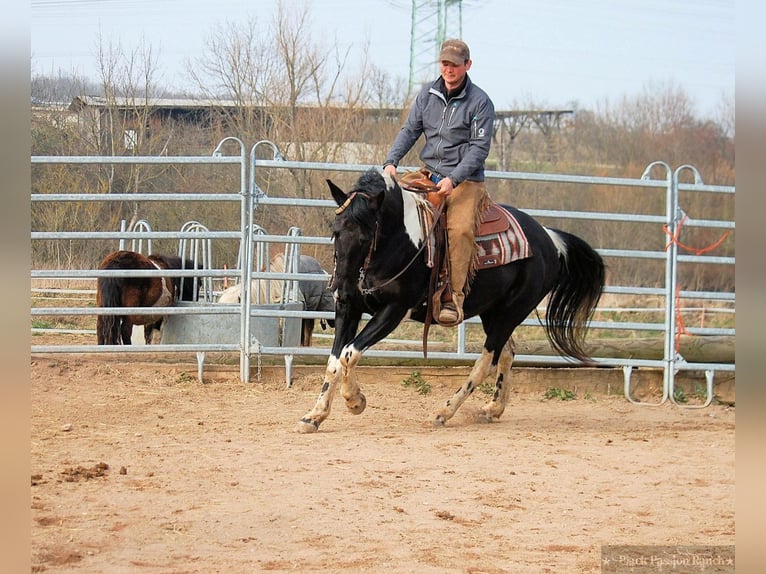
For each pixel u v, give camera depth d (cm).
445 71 979
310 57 3183
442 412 1041
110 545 541
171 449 830
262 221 2220
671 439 998
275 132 3120
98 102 2784
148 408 1075
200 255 2347
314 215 2236
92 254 2097
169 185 2492
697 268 3409
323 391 962
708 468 840
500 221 1046
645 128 4441
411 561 539
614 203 3466
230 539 566
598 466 835
